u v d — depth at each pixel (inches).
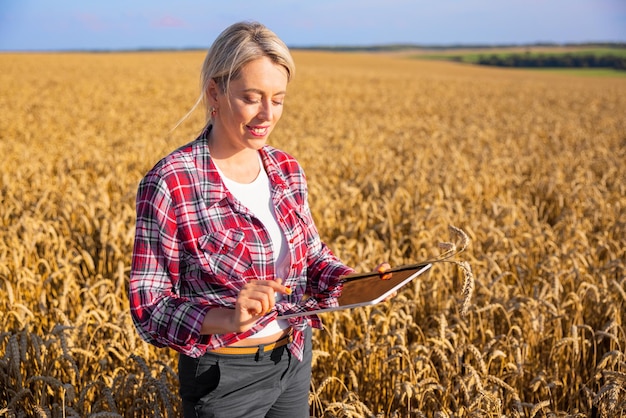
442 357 141.2
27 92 1086.4
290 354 91.8
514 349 156.6
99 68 1930.4
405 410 142.1
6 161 424.5
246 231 86.6
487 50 7140.8
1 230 253.1
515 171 438.9
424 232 230.7
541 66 4318.4
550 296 172.4
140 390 126.0
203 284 86.0
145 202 83.7
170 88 1261.1
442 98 1238.3
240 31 82.4
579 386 160.7
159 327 82.3
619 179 385.1
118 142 567.2
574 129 730.2
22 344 133.6
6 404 130.4
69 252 214.8
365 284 91.7
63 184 347.6
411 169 408.5
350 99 1166.3
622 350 169.2
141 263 83.7
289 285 91.3
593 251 221.0
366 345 147.2
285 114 849.5
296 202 93.7
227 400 88.9
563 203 334.6
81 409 121.2
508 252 229.9
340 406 121.0
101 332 155.3
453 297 179.6
